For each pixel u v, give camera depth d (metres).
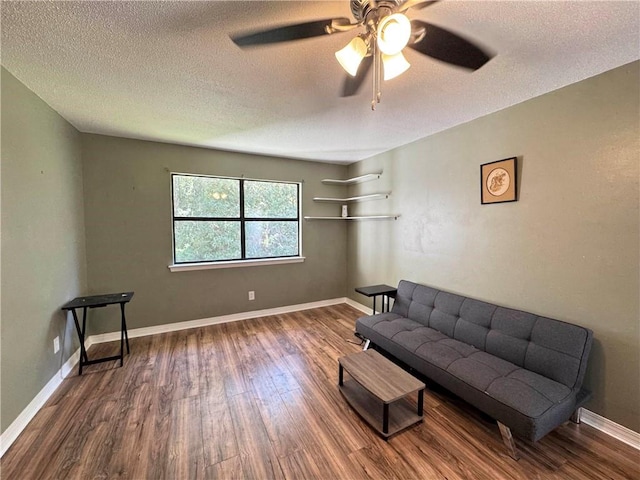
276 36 1.27
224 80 1.84
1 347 1.63
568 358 1.76
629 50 1.52
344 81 1.85
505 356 2.07
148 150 3.20
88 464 1.52
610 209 1.74
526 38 1.42
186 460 1.56
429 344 2.26
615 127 1.71
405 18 1.02
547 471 1.50
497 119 2.35
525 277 2.19
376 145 3.42
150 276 3.27
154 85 1.91
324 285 4.46
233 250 3.81
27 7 1.18
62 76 1.78
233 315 3.78
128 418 1.88
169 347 2.96
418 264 3.22
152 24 1.31
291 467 1.52
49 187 2.21
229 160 3.65
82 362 2.47
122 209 3.10
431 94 2.05
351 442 1.69
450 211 2.81
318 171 4.31
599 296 1.79
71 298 2.56
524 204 2.18
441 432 1.77
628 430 1.69
